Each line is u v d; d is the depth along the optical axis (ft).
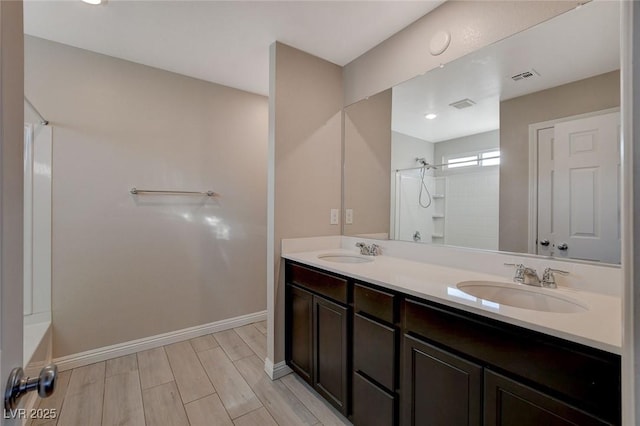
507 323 3.04
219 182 8.96
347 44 6.81
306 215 7.20
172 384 6.25
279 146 6.73
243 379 6.49
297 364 6.35
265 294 9.88
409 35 6.14
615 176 3.81
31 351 5.32
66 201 6.77
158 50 7.06
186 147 8.39
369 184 7.16
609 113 3.85
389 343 4.27
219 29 6.23
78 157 6.90
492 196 5.02
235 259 9.30
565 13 4.15
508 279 4.52
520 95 4.67
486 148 5.10
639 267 1.42
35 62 6.44
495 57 4.91
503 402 3.06
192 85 8.48
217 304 8.98
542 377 2.81
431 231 5.94
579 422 2.57
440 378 3.65
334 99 7.68
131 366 6.94
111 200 7.32
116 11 5.64
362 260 6.63
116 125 7.37
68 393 5.89
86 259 7.00
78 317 6.91
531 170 4.58
